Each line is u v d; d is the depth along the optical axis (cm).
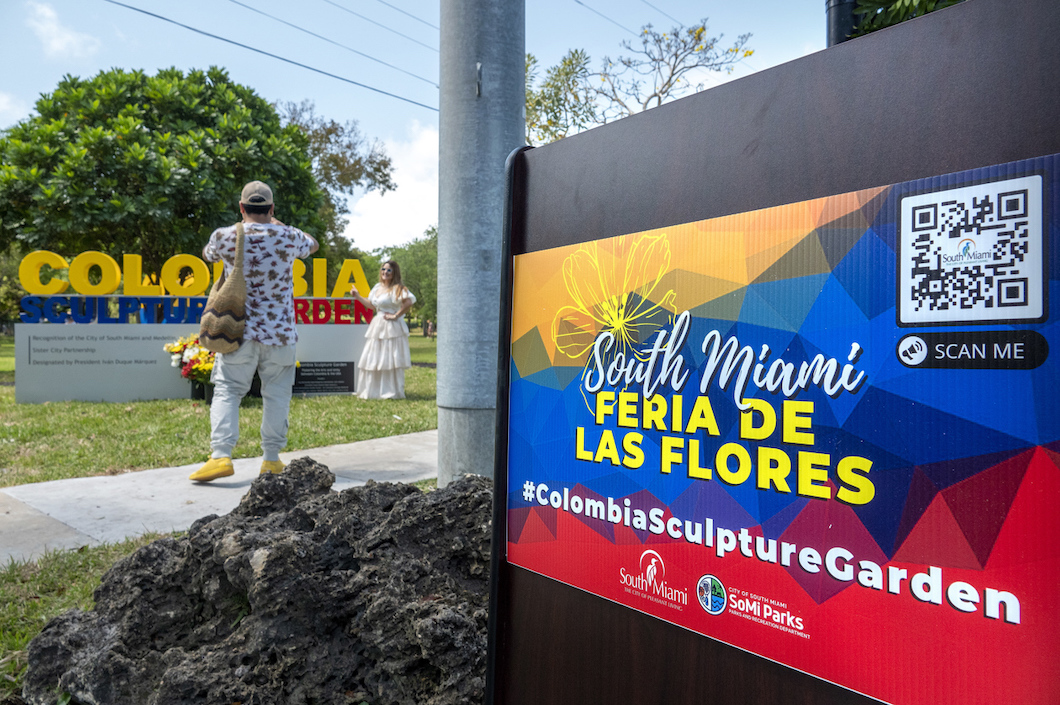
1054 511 79
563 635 138
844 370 96
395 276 1141
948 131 88
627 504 125
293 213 1773
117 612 229
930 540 89
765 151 106
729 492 110
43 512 445
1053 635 79
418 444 706
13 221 1577
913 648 90
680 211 117
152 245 1686
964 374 86
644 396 122
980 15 86
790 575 103
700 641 114
